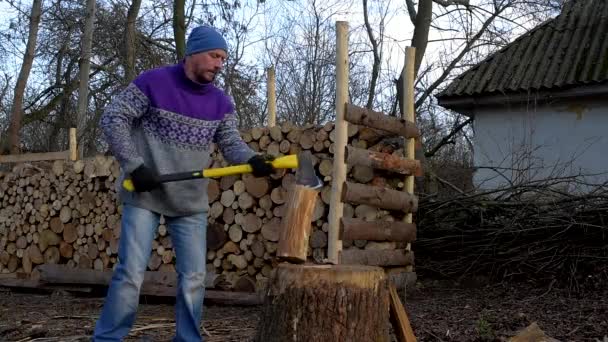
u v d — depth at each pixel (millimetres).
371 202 6535
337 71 6266
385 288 3568
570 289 6871
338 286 3387
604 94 11445
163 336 5176
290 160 3721
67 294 7961
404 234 7105
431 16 13234
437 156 16531
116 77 17953
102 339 3945
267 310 3473
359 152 6371
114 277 3996
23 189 8875
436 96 12758
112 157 7934
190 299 4156
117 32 17531
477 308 6270
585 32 12898
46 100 20516
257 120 17375
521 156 10242
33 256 8633
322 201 6637
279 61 17562
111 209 7926
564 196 7906
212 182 7246
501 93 12086
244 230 7039
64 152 8805
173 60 18016
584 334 5008
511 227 7539
